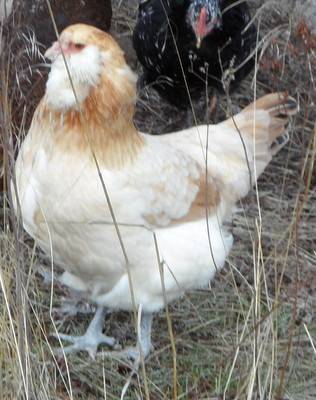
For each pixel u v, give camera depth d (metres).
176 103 7.40
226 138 5.36
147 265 4.82
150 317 5.32
